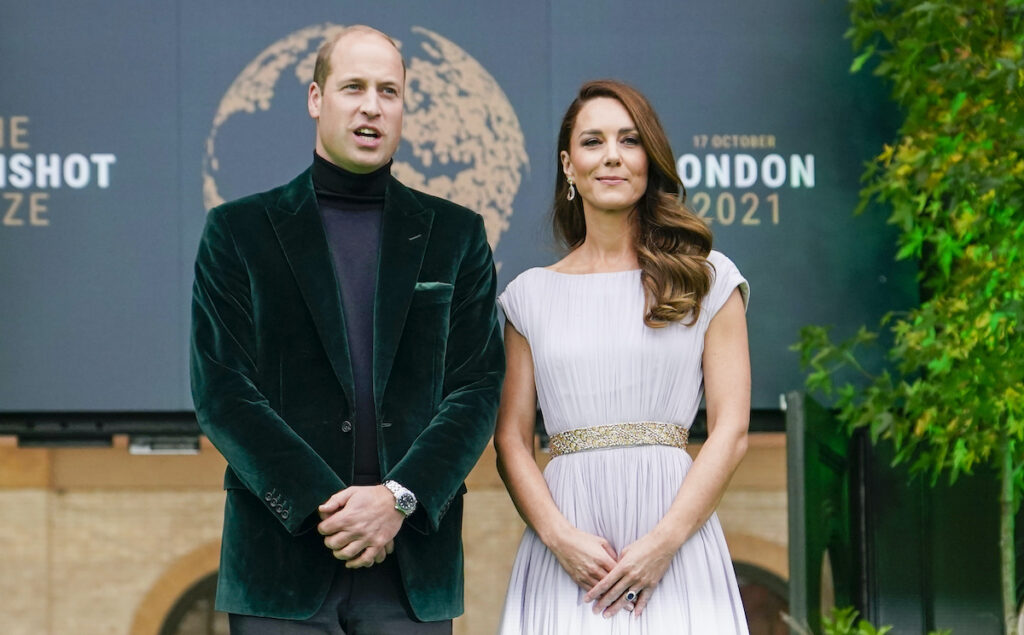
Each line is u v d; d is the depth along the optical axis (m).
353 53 3.88
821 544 6.22
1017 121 5.86
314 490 3.62
